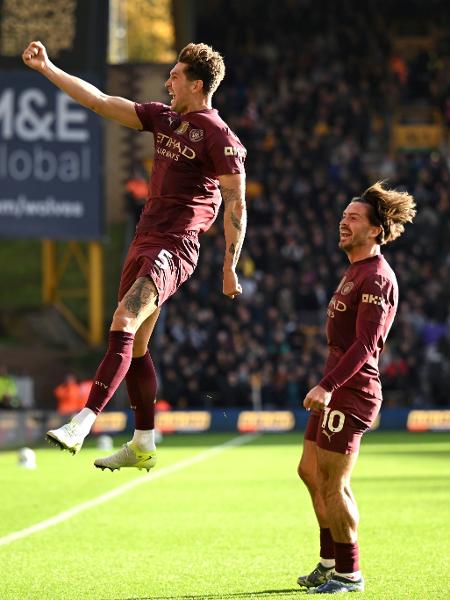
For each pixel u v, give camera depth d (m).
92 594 14.53
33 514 23.27
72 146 51.34
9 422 47.19
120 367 12.70
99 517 22.75
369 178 76.62
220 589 14.84
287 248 68.38
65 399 55.38
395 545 18.58
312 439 14.77
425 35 91.19
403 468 34.22
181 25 84.81
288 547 18.58
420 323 64.38
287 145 77.88
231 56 86.44
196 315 62.84
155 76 76.62
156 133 13.76
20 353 63.91
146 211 13.69
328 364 14.09
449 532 20.11
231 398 58.81
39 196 51.31
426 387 61.03
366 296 13.55
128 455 13.90
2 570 16.45
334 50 86.69
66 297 75.00
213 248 68.25
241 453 42.56
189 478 31.61
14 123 51.09
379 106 84.00
